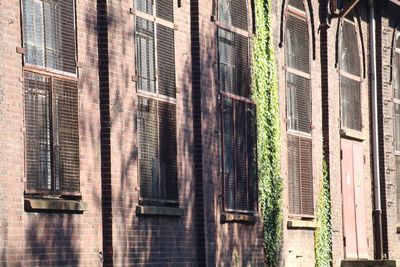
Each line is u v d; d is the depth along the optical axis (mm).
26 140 23297
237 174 32344
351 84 40906
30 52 23625
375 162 42250
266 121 34281
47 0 24281
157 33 28594
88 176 25406
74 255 24703
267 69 34344
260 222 33594
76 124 25031
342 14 38969
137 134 27422
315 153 37719
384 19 43438
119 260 26250
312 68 37750
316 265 37500
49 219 23875
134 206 27062
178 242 29094
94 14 26000
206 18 30875
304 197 36750
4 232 22328
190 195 29812
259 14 33875
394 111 44312
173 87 29203
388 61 43688
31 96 23594
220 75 31578
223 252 31188
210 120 30812
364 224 41375
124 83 26859
